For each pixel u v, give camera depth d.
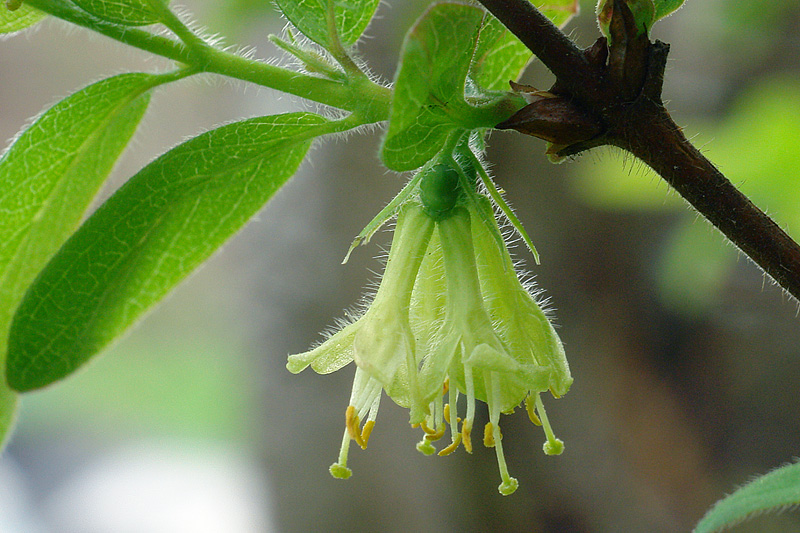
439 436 0.18
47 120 0.18
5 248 0.18
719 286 0.29
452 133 0.18
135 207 0.18
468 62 0.17
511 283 0.18
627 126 0.17
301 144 0.18
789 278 0.17
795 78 0.24
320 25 0.18
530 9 0.17
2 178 0.18
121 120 0.18
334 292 0.30
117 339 0.18
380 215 0.18
